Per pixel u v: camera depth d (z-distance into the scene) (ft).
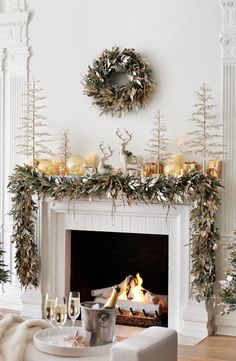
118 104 19.31
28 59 21.09
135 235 20.83
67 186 18.58
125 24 19.58
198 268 17.38
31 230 19.71
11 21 21.27
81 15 20.27
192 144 18.57
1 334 9.79
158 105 19.04
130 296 19.75
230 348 16.62
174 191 17.48
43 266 20.11
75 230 20.53
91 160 19.86
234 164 17.98
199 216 17.34
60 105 20.56
